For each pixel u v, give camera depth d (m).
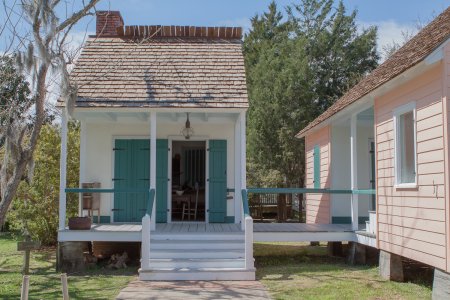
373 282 9.85
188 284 9.86
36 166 15.49
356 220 12.53
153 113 12.41
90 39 14.77
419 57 8.20
